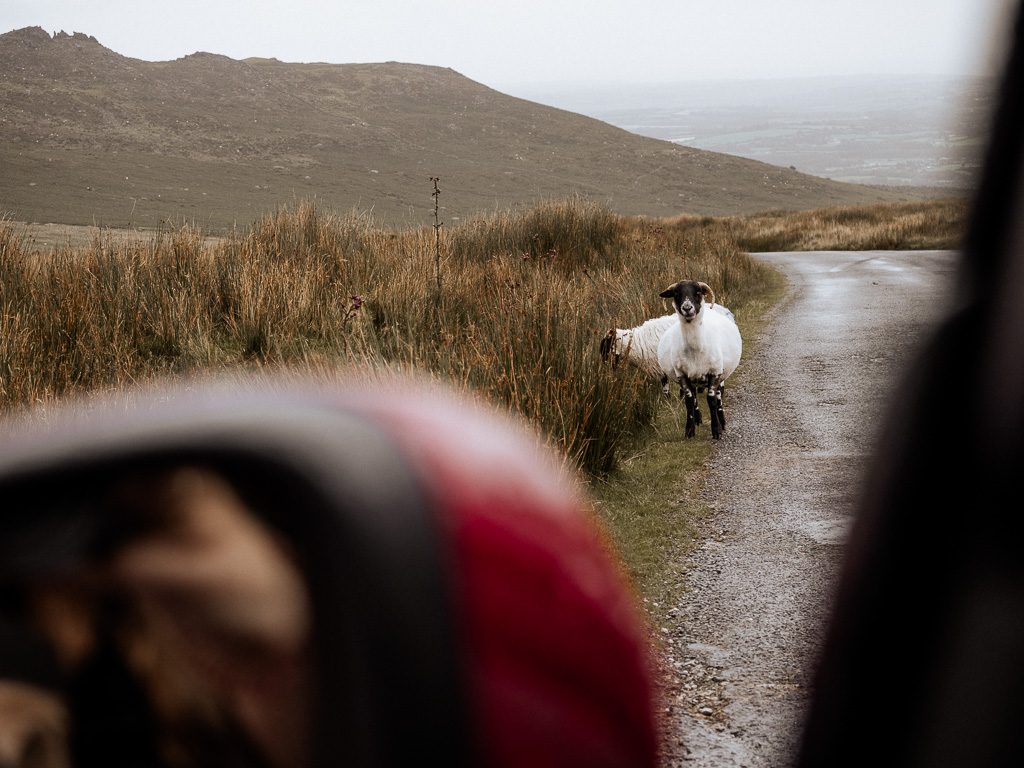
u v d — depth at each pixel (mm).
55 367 6414
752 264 20688
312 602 548
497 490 682
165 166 98125
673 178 132875
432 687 561
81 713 521
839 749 1729
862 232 33781
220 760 528
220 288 9344
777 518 5121
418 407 742
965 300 1360
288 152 118750
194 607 538
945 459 1437
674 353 7059
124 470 552
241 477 551
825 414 7578
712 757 2746
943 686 1405
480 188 109938
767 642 3539
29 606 526
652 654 3512
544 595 660
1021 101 1194
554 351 6621
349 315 8250
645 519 5195
